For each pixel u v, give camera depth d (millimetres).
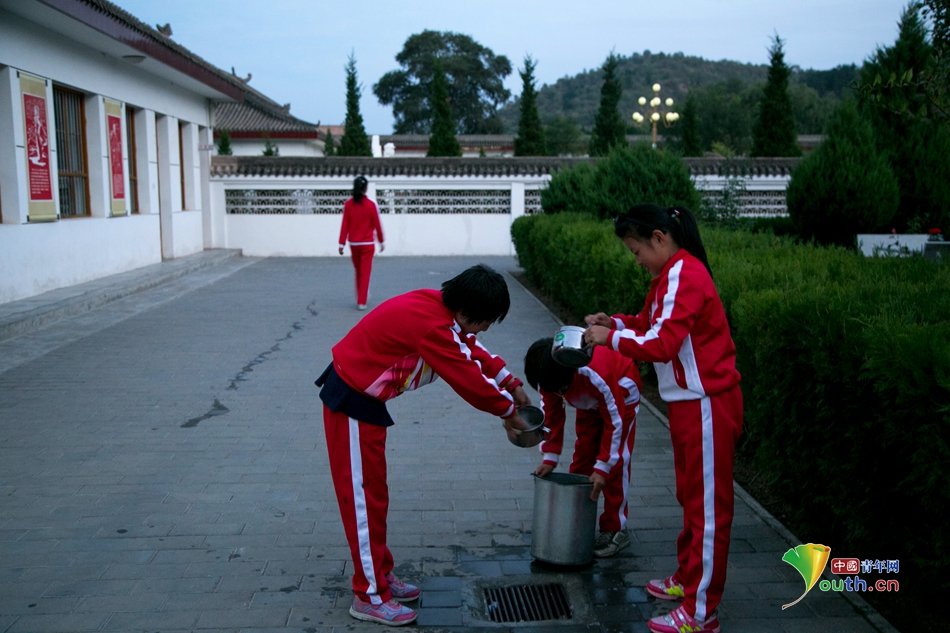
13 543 3633
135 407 5961
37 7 9320
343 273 15156
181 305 10898
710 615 2855
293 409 5957
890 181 11164
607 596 3217
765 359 3934
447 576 3387
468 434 5430
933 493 2785
